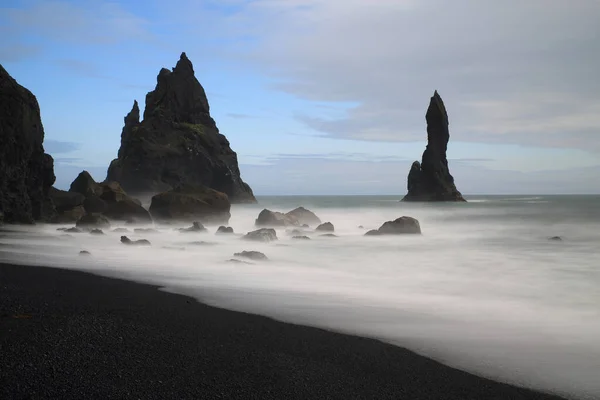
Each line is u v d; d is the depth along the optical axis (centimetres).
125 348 699
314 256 1939
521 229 3481
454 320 921
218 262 1609
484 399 577
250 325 845
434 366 677
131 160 9244
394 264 1750
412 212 6166
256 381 603
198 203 3466
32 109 2970
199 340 750
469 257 1948
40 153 3002
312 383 604
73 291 1057
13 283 1117
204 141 10150
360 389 593
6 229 2531
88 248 1922
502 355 726
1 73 2767
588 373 660
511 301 1114
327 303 1034
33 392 548
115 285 1150
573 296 1177
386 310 987
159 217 3431
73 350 682
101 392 554
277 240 2491
